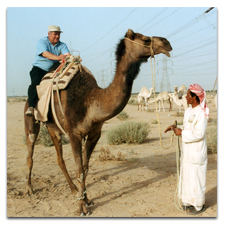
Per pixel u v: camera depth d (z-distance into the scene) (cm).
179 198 489
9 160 903
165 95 2788
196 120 463
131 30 441
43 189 611
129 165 804
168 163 808
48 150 1070
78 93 493
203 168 466
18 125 1962
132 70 438
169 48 431
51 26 589
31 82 589
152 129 1527
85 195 502
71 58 528
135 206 503
